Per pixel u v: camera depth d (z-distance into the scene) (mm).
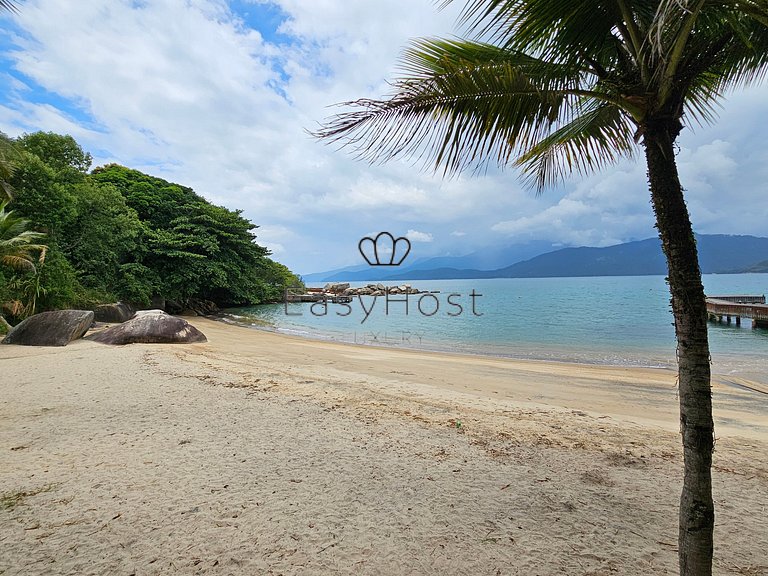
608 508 3121
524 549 2584
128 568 2324
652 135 1938
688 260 1868
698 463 1867
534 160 3863
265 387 6859
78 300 19938
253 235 37750
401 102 2324
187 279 30312
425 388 7426
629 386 8656
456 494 3307
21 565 2322
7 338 11648
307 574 2322
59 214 19531
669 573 2363
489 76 2219
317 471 3686
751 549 2631
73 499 3076
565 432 4965
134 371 7824
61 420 4918
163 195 33969
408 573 2350
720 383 9516
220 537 2643
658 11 1584
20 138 23594
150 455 3943
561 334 19547
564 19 2059
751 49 2270
